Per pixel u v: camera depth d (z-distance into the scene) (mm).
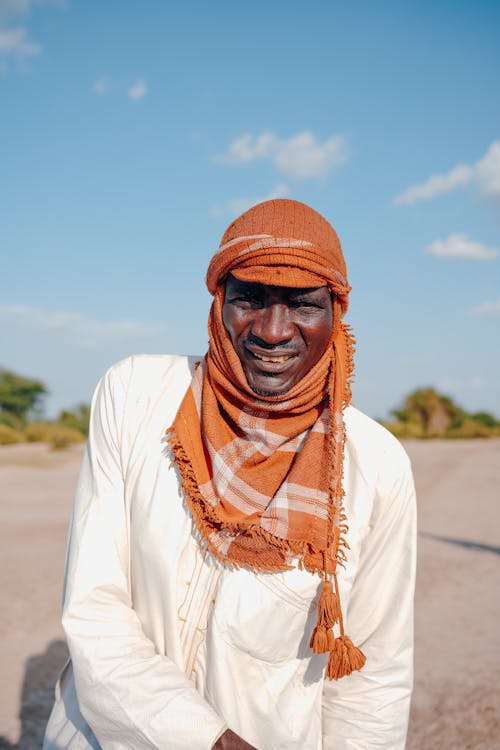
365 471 1954
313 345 1813
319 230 1809
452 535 10547
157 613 1858
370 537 1994
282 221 1780
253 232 1771
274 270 1724
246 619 1817
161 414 1953
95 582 1835
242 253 1744
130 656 1759
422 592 7445
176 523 1854
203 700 1725
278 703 1883
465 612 6770
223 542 1818
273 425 1854
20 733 4281
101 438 1980
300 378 1854
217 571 1861
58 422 32906
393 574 2014
